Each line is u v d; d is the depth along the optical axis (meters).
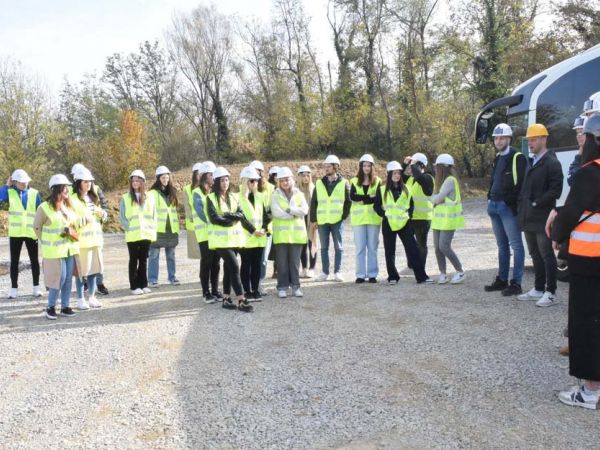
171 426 4.02
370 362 5.18
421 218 9.20
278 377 4.89
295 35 43.88
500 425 3.83
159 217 9.59
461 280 8.70
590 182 3.93
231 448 3.65
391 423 3.92
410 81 38.03
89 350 5.97
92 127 54.22
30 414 4.36
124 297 8.77
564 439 3.60
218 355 5.58
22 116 32.94
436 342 5.70
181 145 41.12
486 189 33.34
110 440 3.84
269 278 10.05
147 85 50.59
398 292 8.22
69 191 8.06
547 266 6.90
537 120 9.52
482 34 34.72
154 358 5.58
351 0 40.16
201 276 7.96
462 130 36.12
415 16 38.06
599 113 3.93
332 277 9.57
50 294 7.41
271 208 8.05
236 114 45.44
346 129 41.28
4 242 20.88
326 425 3.93
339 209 9.26
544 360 5.05
